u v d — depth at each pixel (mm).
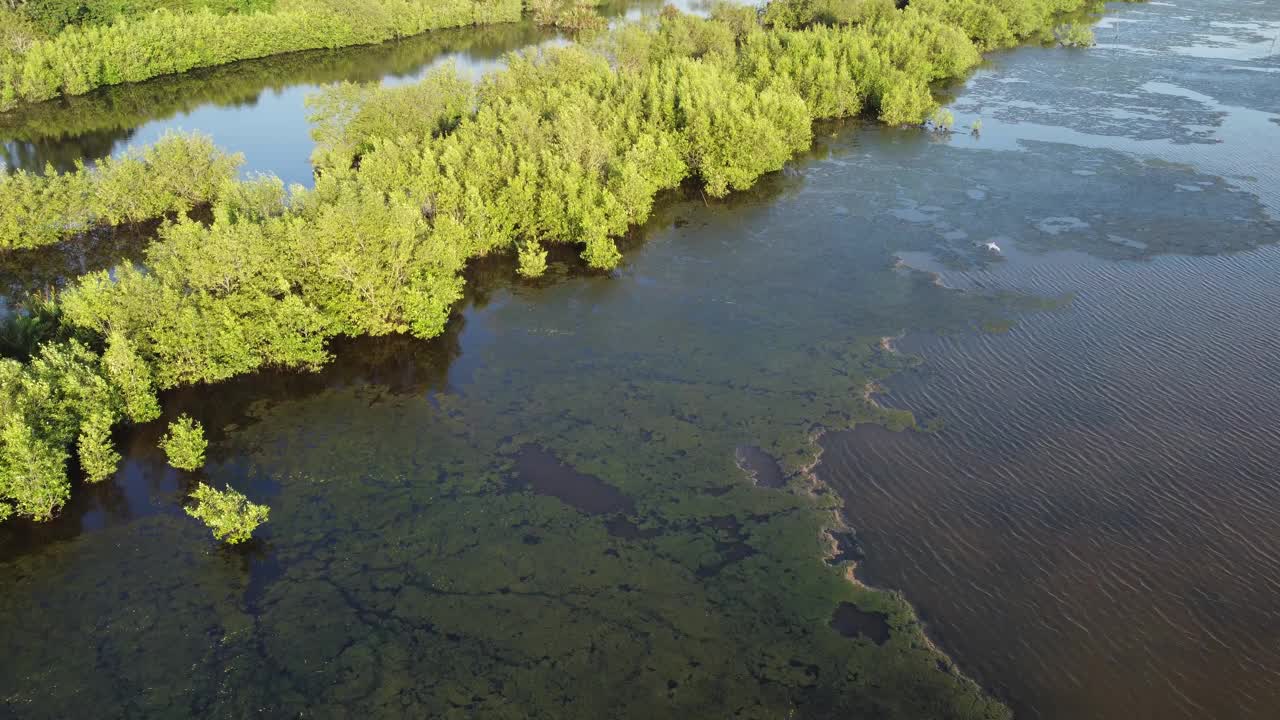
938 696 30219
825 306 56656
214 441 45312
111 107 107875
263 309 50031
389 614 34469
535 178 66812
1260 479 38688
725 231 69438
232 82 120562
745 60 102188
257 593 35562
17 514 39500
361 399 48875
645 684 31297
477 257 65938
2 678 31688
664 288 60312
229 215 60688
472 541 38188
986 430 43312
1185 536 35938
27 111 105188
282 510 40250
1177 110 94688
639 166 72750
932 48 110875
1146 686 29938
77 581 36156
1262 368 46562
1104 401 44719
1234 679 29984
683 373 50062
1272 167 76688
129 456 44031
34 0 118750
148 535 38781
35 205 67000
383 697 31016
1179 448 40938
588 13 153375
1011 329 52156
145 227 72500
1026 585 34219
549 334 54938
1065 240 63969
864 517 38500
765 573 35875
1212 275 57156
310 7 139750
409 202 60594
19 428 37562
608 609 34531
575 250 66938
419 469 42875
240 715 30438
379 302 53312
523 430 45688
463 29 157125
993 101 101625
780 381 48781
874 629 33000
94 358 44688
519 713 30312
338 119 83188
